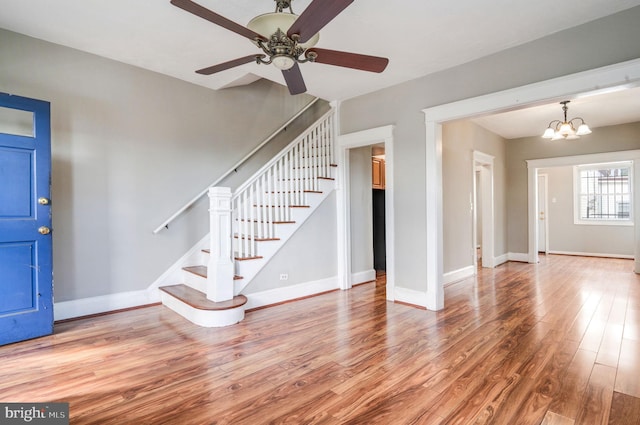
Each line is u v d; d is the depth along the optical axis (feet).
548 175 26.30
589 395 6.37
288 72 7.27
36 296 9.12
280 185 13.10
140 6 7.98
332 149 15.07
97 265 11.12
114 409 5.96
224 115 14.34
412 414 5.83
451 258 16.26
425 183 11.97
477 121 18.17
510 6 7.81
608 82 8.21
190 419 5.70
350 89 13.47
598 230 24.39
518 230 22.71
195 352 8.32
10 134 8.65
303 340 9.10
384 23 8.52
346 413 5.87
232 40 9.68
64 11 8.24
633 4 7.81
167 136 12.64
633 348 8.45
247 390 6.60
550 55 9.15
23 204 8.87
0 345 8.57
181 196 13.03
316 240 14.11
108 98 11.23
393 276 13.05
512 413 5.83
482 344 8.80
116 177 11.46
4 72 9.37
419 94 12.14
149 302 12.23
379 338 9.24
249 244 12.82
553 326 10.10
